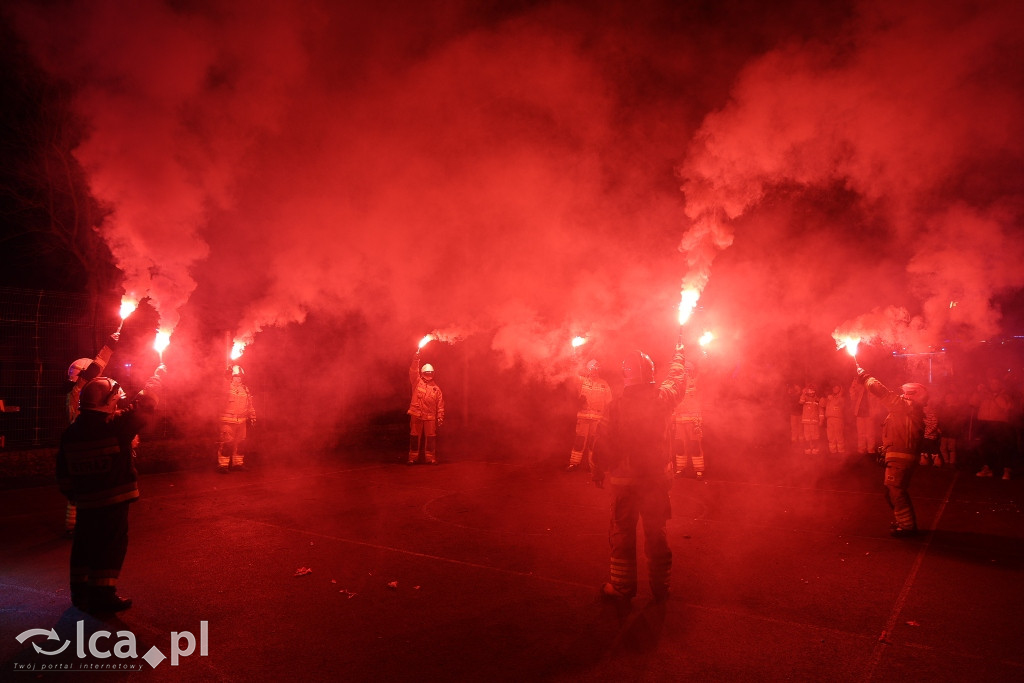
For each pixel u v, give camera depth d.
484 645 4.52
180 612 5.09
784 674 4.12
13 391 11.29
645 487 5.21
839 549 6.85
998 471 11.92
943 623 4.91
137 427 5.12
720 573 6.06
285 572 6.04
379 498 9.45
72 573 5.09
